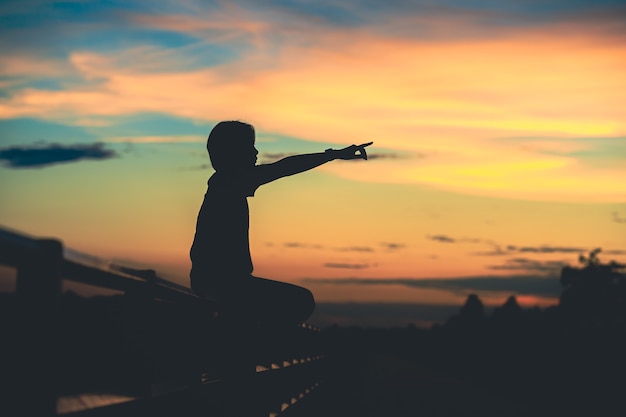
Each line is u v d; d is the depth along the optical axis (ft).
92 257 15.92
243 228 24.03
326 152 24.47
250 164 24.45
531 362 179.73
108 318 18.78
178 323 22.15
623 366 150.00
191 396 22.47
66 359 16.28
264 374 31.12
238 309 24.52
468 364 192.75
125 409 17.47
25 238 13.15
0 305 13.53
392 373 136.67
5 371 13.60
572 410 73.82
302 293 24.82
